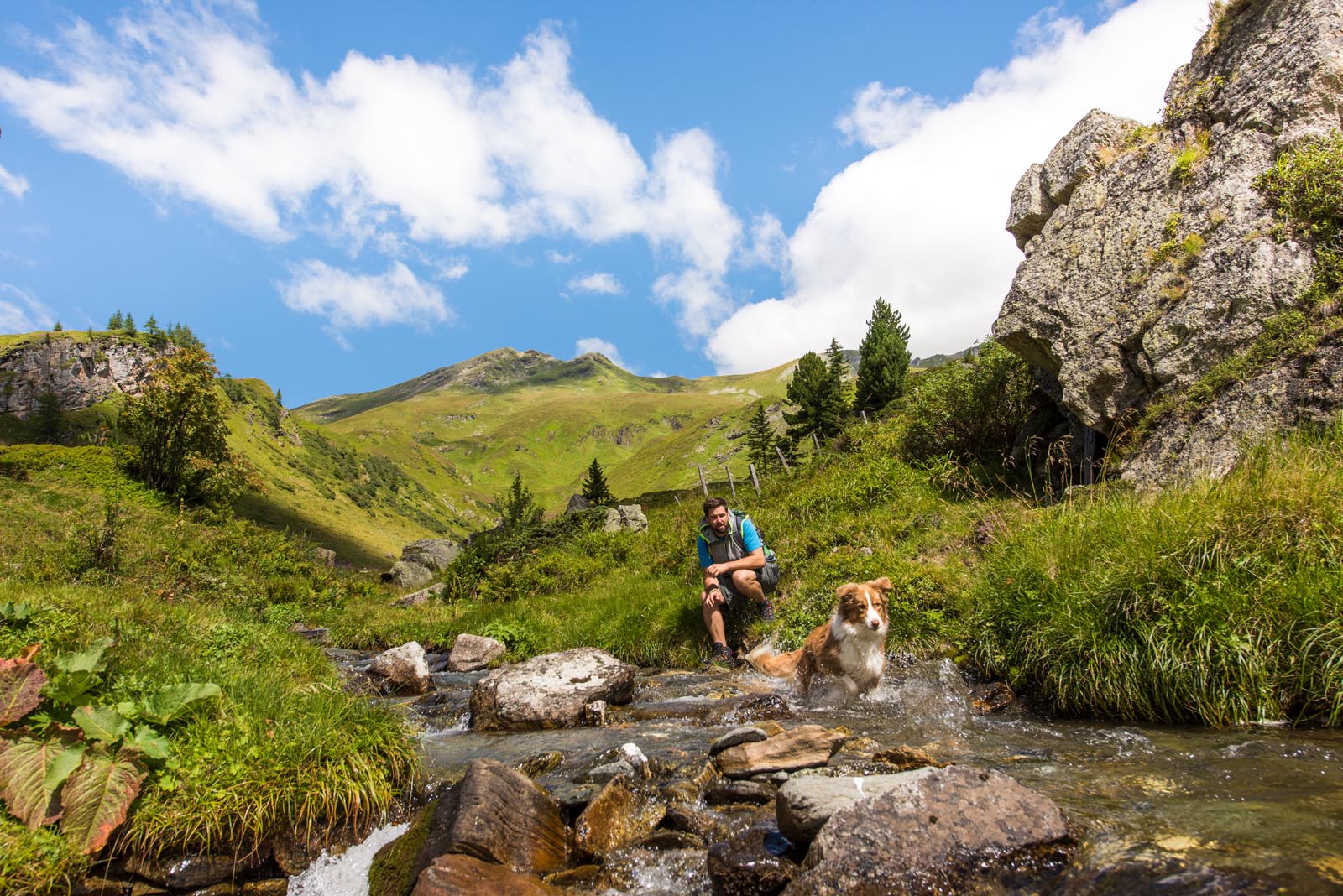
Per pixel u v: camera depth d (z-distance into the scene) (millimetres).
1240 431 7160
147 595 9562
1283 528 4863
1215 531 5027
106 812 3496
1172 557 5055
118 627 6008
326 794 3895
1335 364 6750
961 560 8086
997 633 5996
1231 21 9695
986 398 12219
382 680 8508
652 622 9633
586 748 5031
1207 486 5656
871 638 6000
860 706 5711
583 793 3996
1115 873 2387
